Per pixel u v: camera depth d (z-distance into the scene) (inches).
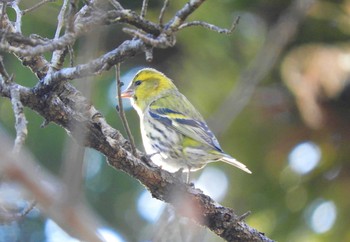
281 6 585.9
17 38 245.3
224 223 315.6
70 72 266.7
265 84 591.8
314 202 585.6
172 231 266.1
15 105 253.9
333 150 588.7
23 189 139.9
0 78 270.2
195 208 310.3
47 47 242.1
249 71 378.9
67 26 242.4
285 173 588.1
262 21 591.8
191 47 583.8
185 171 440.1
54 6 517.7
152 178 303.4
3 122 535.2
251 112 587.2
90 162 589.6
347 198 584.7
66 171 152.8
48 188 143.6
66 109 284.4
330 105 582.9
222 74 583.2
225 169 570.3
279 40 406.6
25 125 247.1
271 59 396.2
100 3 250.5
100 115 305.9
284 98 589.6
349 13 589.6
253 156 585.0
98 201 584.7
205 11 572.7
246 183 574.2
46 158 547.5
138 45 256.1
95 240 141.6
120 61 261.1
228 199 559.2
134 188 590.6
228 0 586.9
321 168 590.6
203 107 576.4
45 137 546.3
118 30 543.5
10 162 138.7
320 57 575.2
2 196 177.3
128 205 584.7
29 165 141.7
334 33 589.9
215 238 435.5
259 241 322.7
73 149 157.5
